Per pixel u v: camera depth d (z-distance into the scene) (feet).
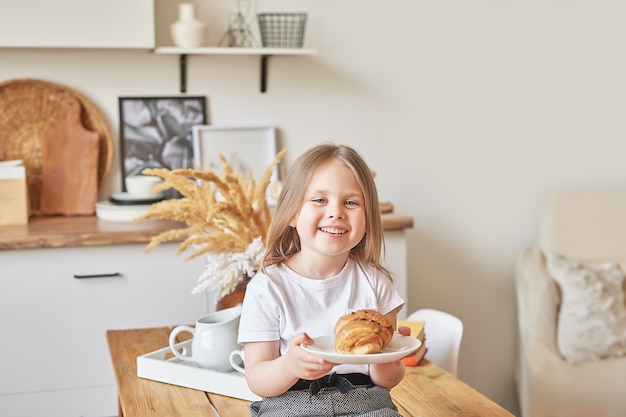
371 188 4.99
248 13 11.28
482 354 12.73
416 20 11.84
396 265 10.33
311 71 11.55
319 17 11.50
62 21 9.92
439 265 12.37
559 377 10.75
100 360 9.50
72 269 9.32
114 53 10.91
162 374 6.22
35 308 9.28
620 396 10.59
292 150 11.60
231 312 6.48
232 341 6.12
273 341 4.97
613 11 12.48
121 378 6.32
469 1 12.00
